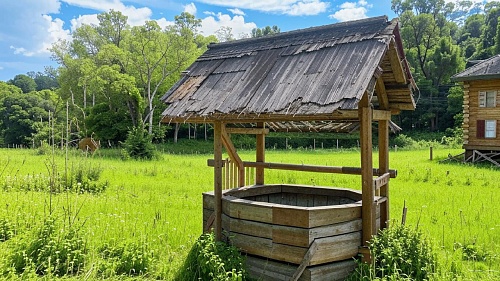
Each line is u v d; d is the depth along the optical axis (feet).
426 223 27.61
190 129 190.60
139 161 81.05
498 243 23.56
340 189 23.89
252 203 19.62
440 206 33.50
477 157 75.77
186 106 21.75
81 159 62.03
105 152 102.01
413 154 94.17
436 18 231.71
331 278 18.38
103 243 22.17
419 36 213.66
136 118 141.69
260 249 19.35
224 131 24.31
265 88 19.98
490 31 199.52
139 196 39.32
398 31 19.75
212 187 45.44
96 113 137.08
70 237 21.50
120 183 47.67
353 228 19.10
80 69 140.15
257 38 24.91
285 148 143.33
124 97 133.80
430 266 18.02
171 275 19.75
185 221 28.22
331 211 18.37
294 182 47.19
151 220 28.91
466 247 22.52
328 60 19.62
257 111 18.63
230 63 24.11
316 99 17.53
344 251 18.80
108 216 27.89
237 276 17.37
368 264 18.74
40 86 331.98
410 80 21.20
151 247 22.02
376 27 19.90
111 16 168.45
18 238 21.44
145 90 155.74
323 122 24.36
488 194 39.11
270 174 53.88
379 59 18.10
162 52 147.43
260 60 22.67
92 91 137.80
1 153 98.43
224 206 21.36
